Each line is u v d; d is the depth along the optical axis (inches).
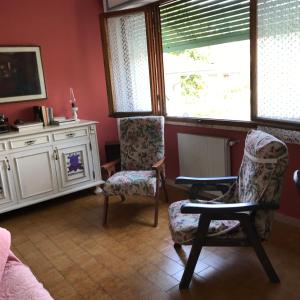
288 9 89.5
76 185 143.6
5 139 122.2
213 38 120.0
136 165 132.4
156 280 84.5
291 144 100.6
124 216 124.1
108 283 84.7
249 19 103.9
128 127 133.3
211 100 128.8
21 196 129.6
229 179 94.1
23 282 53.1
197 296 77.5
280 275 82.4
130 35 142.9
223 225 79.1
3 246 59.2
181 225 80.4
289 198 105.4
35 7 142.6
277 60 95.4
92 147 146.4
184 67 135.6
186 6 125.5
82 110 162.6
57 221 124.6
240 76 115.8
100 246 103.6
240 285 80.1
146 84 145.1
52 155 135.3
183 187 146.5
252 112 105.0
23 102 144.4
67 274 89.9
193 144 131.5
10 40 138.1
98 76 165.0
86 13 157.0
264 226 77.9
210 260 91.4
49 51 148.7
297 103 93.0
